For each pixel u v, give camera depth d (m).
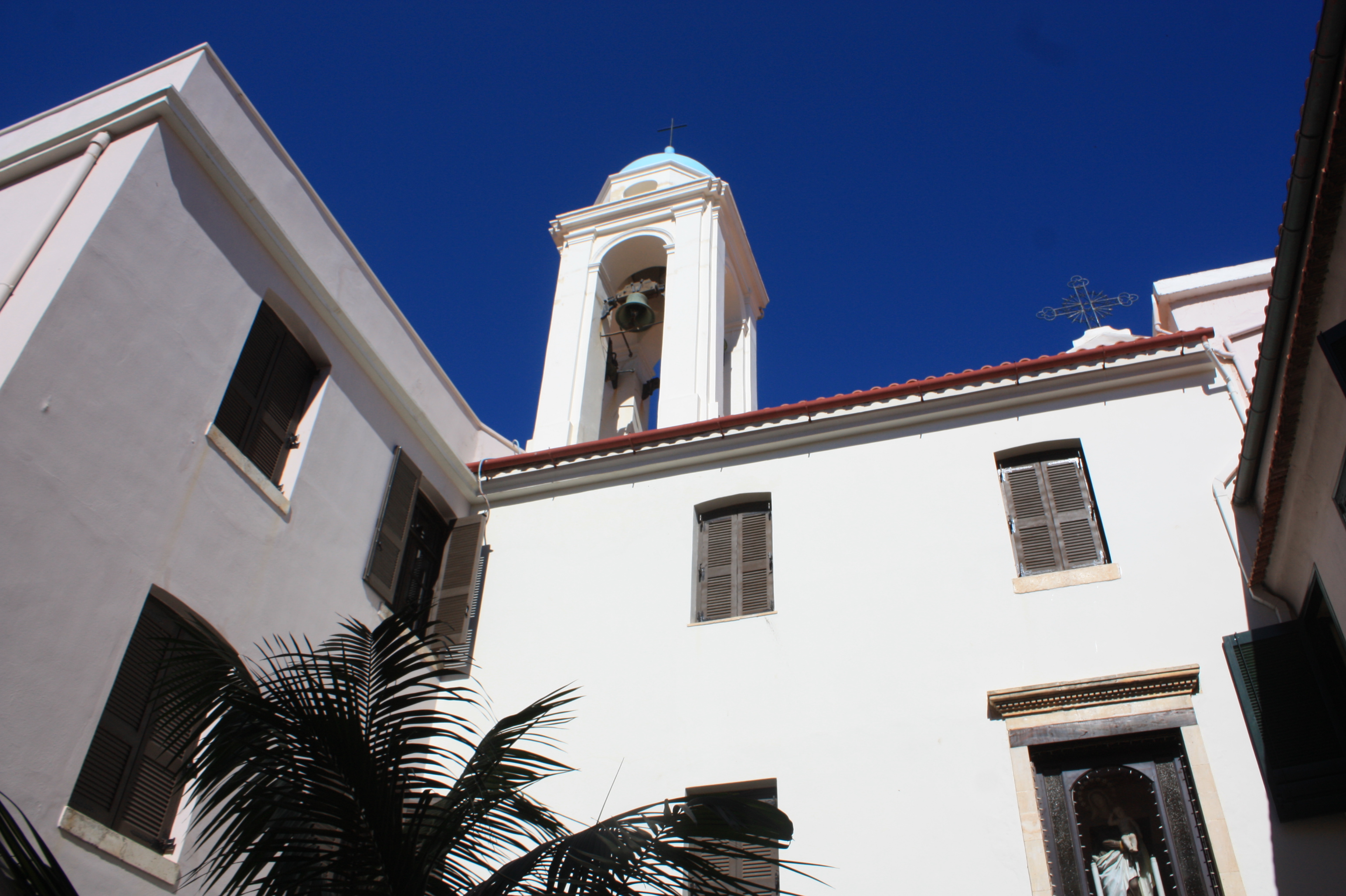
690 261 21.05
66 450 8.40
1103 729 9.57
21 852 5.23
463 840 6.54
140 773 8.62
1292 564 9.44
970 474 11.88
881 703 10.45
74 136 10.09
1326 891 8.29
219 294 10.44
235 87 10.99
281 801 6.30
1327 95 6.82
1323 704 9.09
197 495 9.68
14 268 8.84
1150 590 10.38
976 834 9.38
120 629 8.59
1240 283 12.98
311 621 10.86
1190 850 8.91
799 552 11.91
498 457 14.37
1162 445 11.41
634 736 11.07
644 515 13.11
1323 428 8.20
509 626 12.57
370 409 12.70
